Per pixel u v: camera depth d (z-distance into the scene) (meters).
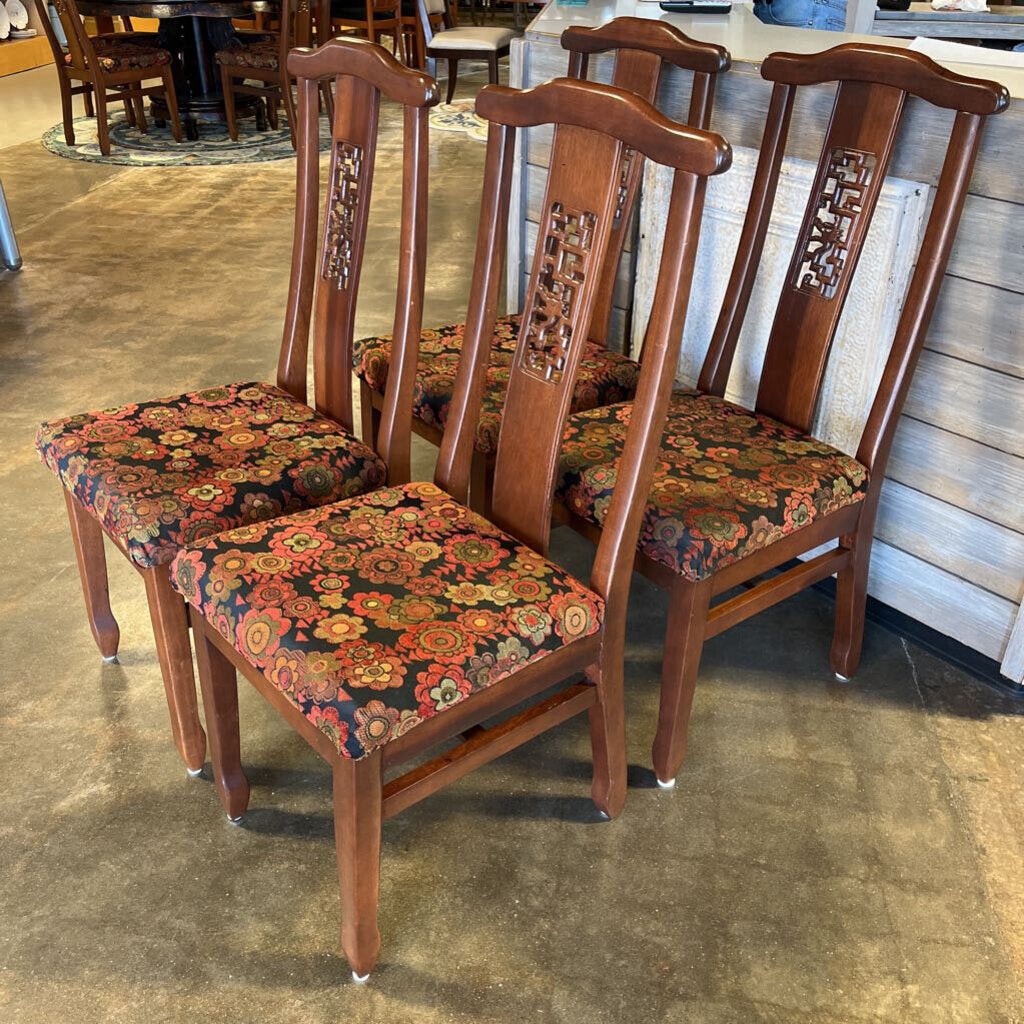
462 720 1.17
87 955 1.29
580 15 2.38
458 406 1.42
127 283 3.59
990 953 1.31
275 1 5.24
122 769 1.58
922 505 1.78
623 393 1.85
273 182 4.84
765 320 1.86
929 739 1.66
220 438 1.55
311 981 1.26
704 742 1.65
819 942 1.32
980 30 3.23
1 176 4.86
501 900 1.37
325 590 1.21
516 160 2.25
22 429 2.58
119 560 2.11
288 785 1.56
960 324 1.61
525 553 1.31
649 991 1.26
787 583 1.55
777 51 1.78
